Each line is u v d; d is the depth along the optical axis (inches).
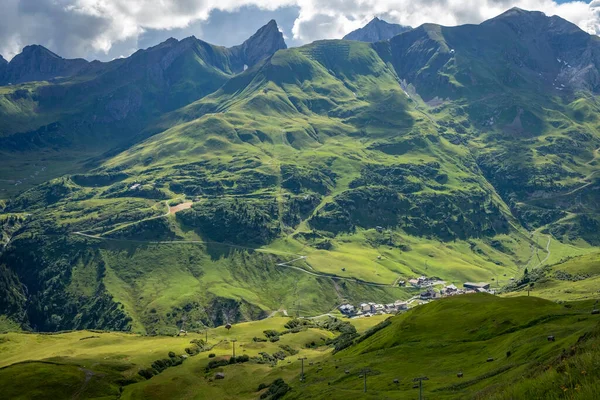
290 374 6240.2
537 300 5531.5
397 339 5423.2
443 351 4611.2
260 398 5482.3
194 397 6200.8
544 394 1333.7
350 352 6161.4
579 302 5733.3
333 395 4052.7
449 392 3304.6
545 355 3127.5
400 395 3521.2
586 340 1893.5
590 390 1170.0
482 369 3656.5
